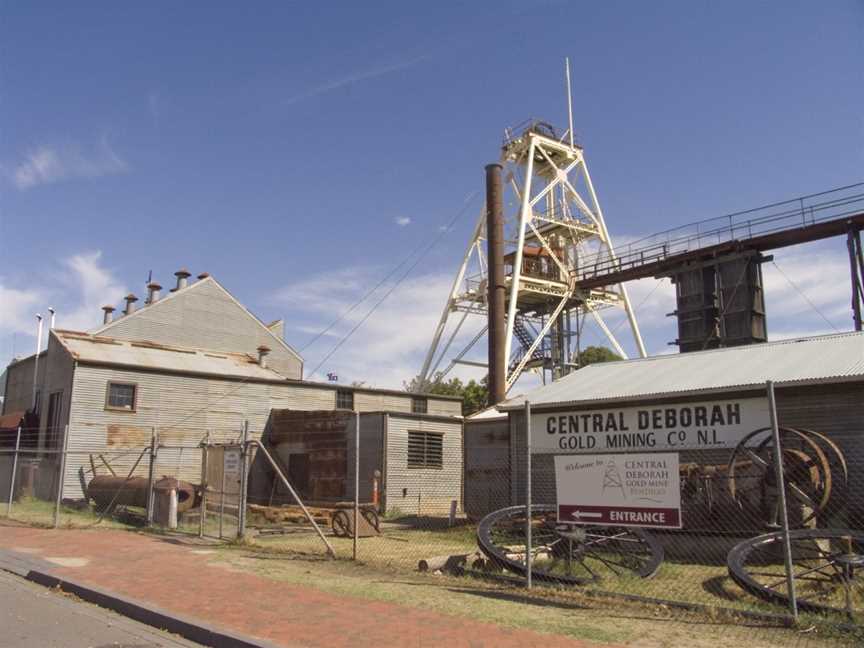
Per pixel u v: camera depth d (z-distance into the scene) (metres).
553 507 13.43
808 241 32.16
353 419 30.53
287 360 50.03
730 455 16.75
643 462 9.62
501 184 42.62
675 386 18.02
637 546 12.77
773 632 7.80
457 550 15.97
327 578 11.40
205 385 33.41
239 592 10.09
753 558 13.49
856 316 29.80
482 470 26.27
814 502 14.05
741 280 33.28
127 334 41.56
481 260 46.59
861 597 9.91
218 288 46.84
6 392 39.81
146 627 8.57
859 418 15.07
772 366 17.59
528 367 46.66
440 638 7.52
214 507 22.70
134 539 16.50
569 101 48.03
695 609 8.79
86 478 28.66
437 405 43.81
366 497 29.09
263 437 34.78
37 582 11.38
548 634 7.69
